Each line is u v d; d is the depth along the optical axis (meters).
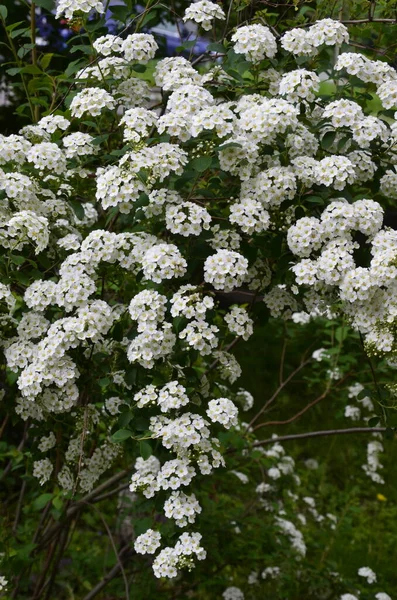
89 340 2.54
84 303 2.48
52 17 4.40
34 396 2.51
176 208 2.48
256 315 2.87
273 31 3.02
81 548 4.23
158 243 2.56
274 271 2.82
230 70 2.81
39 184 2.73
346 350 4.57
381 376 4.17
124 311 2.71
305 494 4.81
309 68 3.00
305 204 2.68
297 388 5.96
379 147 2.82
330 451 5.51
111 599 3.89
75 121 3.04
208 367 3.30
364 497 5.26
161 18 4.08
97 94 2.70
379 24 3.25
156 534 2.45
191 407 2.49
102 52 2.76
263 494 4.16
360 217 2.48
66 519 3.28
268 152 2.67
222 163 2.55
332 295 2.75
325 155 2.91
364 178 2.76
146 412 2.44
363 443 5.61
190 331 2.36
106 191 2.49
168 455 2.46
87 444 3.08
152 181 2.47
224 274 2.39
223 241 2.56
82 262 2.53
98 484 3.95
